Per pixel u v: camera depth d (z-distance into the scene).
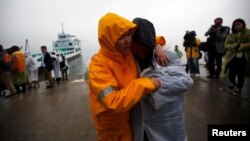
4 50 8.17
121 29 1.35
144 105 1.59
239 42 5.02
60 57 11.30
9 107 6.45
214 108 4.51
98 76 1.38
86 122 4.43
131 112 1.63
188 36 8.40
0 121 5.12
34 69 9.75
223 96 5.28
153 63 1.56
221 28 7.14
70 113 5.17
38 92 8.48
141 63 1.65
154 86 1.37
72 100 6.47
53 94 7.71
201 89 6.14
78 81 10.37
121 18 1.38
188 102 5.06
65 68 11.47
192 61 8.43
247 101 4.76
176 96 1.56
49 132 4.11
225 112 4.23
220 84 6.56
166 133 1.64
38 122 4.76
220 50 7.19
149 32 1.49
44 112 5.49
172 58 1.68
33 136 4.01
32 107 6.15
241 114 4.07
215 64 8.00
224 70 5.74
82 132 3.94
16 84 8.62
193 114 4.27
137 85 1.31
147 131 1.65
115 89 1.38
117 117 1.50
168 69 1.58
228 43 5.31
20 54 8.59
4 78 8.04
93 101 1.56
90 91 1.59
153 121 1.62
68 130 4.11
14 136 4.11
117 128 1.54
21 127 4.55
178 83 1.51
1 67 7.89
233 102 4.78
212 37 7.31
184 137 1.74
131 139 1.63
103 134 1.59
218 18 7.12
